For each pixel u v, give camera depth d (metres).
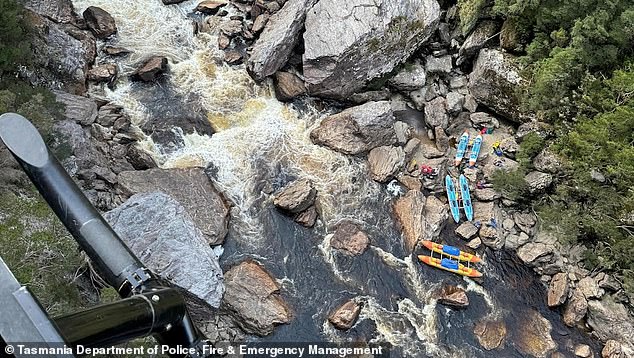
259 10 35.06
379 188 30.19
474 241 28.97
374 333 25.47
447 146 32.03
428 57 34.47
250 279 25.70
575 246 28.80
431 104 33.22
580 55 29.17
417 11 33.00
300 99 32.94
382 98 33.56
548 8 30.64
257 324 24.59
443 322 26.28
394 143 31.45
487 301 27.28
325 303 26.05
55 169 6.79
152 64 31.97
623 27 28.53
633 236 26.92
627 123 27.72
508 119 33.06
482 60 33.00
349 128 30.91
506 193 30.17
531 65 31.80
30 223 21.77
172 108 31.41
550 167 29.95
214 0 36.12
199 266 23.58
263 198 28.88
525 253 28.67
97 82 31.45
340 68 31.53
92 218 6.90
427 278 27.52
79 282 22.08
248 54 33.97
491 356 25.62
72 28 32.66
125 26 34.31
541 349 26.09
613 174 27.73
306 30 32.25
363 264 27.56
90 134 28.91
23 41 27.69
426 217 29.09
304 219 28.17
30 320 4.83
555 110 30.59
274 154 30.62
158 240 23.80
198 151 30.09
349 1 32.12
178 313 6.50
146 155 28.88
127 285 6.71
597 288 27.22
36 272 20.36
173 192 27.30
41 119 25.28
